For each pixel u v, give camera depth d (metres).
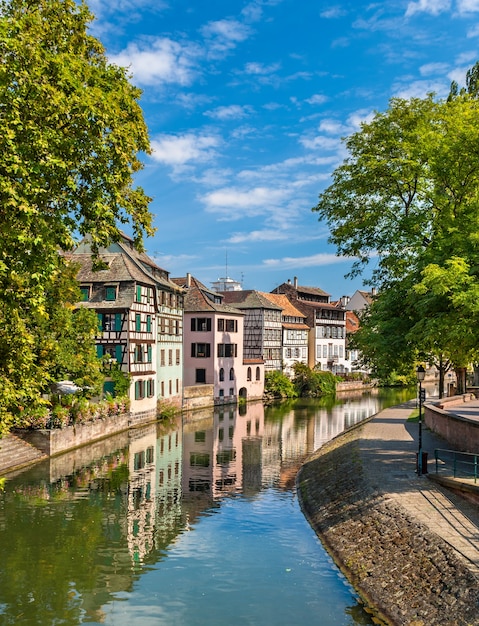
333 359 92.31
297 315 83.19
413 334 19.08
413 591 12.58
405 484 18.81
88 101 12.55
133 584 14.35
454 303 16.62
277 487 24.39
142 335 44.25
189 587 14.19
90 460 29.47
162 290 49.34
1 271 11.66
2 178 11.02
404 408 48.72
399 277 23.11
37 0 13.98
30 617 12.67
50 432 29.61
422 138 21.05
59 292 29.42
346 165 25.47
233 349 63.56
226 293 77.25
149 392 45.59
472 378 64.69
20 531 18.28
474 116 20.14
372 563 14.57
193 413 53.19
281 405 62.16
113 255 44.47
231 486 24.47
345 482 21.02
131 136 14.62
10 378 13.30
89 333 32.47
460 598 11.44
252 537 17.84
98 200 13.90
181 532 18.31
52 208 13.54
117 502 21.70
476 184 20.64
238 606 13.08
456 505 16.50
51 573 15.05
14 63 11.56
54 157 12.38
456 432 25.89
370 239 25.05
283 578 14.67
